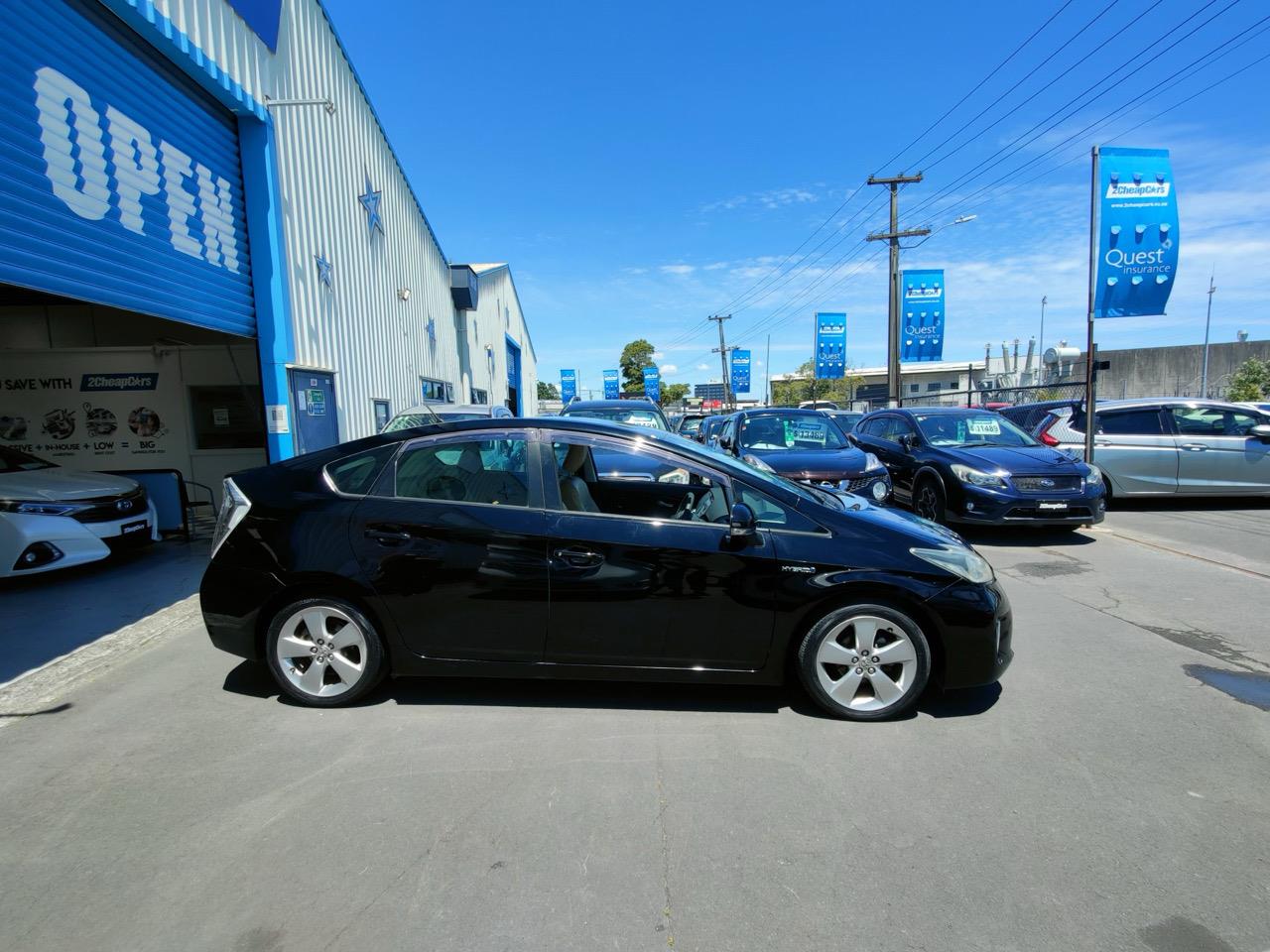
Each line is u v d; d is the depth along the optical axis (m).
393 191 14.10
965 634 3.49
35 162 5.07
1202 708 3.72
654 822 2.73
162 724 3.56
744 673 3.59
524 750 3.29
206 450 9.12
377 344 12.90
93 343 10.10
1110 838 2.63
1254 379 38.44
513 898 2.32
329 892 2.35
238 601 3.70
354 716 3.64
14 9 4.87
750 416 9.98
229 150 7.96
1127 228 10.45
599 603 3.54
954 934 2.16
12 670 4.28
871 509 4.07
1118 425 10.27
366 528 3.64
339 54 10.98
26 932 2.17
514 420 3.85
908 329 23.80
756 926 2.19
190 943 2.13
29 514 5.97
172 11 6.46
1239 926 2.19
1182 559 7.20
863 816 2.77
